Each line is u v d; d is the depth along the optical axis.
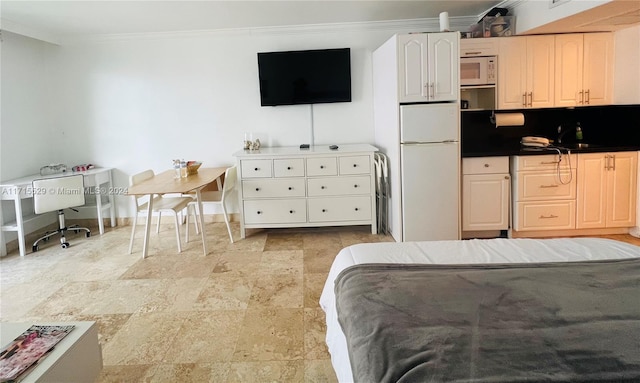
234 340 2.34
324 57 4.65
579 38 4.01
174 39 4.78
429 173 3.72
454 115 3.65
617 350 1.07
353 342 1.24
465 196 3.91
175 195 5.06
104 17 4.00
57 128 4.96
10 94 4.39
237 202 5.07
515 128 4.36
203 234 3.81
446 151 3.70
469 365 1.04
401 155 3.70
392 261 1.85
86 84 4.88
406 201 3.75
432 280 1.55
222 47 4.79
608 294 1.39
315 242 4.14
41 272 3.50
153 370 2.08
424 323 1.25
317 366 2.07
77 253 3.99
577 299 1.36
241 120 4.90
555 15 3.46
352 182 4.22
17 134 4.47
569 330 1.17
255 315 2.63
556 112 4.34
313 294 2.92
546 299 1.37
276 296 2.90
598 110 4.30
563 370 1.00
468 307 1.34
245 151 4.48
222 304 2.80
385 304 1.38
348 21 4.60
